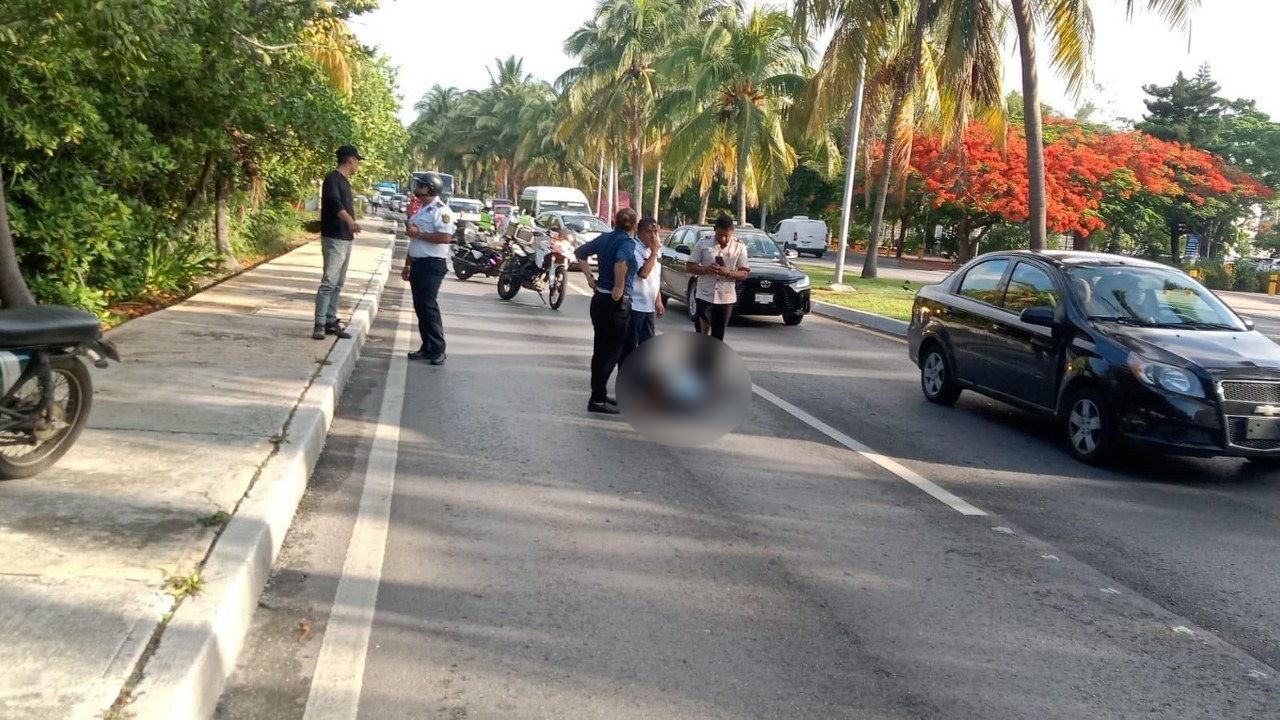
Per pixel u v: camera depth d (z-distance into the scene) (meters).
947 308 10.23
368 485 6.54
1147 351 7.82
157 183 13.81
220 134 12.90
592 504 6.38
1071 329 8.47
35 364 5.34
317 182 28.69
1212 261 48.28
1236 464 8.38
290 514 5.73
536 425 8.44
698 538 5.84
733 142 32.25
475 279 22.47
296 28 10.51
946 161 41.28
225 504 5.22
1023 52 16.95
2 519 4.79
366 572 5.07
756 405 9.88
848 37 20.34
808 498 6.78
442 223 10.82
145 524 4.86
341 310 13.73
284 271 18.45
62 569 4.26
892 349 14.48
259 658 4.12
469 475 6.88
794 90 28.81
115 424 6.62
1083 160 43.25
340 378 9.16
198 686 3.56
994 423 9.55
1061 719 3.96
